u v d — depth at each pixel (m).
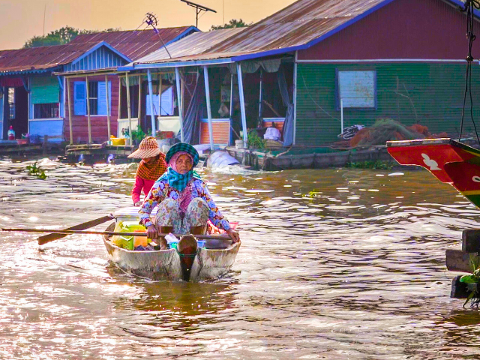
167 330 13.62
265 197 33.31
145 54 80.31
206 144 54.44
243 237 23.42
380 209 28.86
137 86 65.69
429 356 12.13
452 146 14.01
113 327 13.78
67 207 30.52
